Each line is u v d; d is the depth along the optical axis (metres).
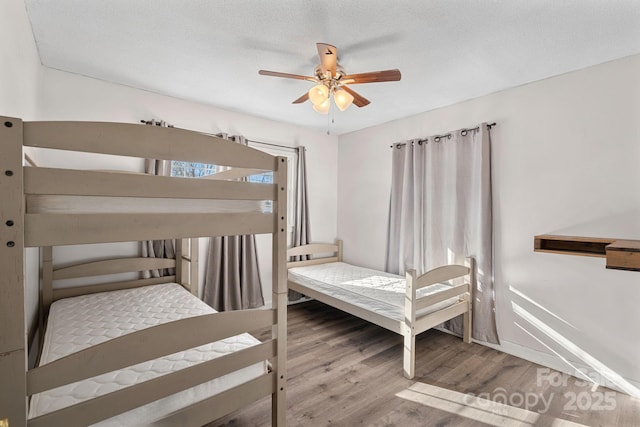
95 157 2.71
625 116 2.13
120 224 1.03
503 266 2.74
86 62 2.38
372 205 4.02
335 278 3.38
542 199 2.52
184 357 1.44
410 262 3.46
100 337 1.74
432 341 2.95
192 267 2.96
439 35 1.92
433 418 1.86
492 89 2.75
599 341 2.24
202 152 1.19
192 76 2.59
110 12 1.75
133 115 2.85
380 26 1.83
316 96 2.01
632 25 1.77
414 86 2.69
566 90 2.40
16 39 1.57
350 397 2.05
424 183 3.37
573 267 2.36
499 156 2.78
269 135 3.78
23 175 0.86
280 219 1.43
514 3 1.61
